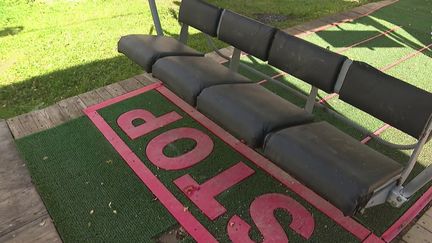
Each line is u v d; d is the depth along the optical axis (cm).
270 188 248
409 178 261
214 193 242
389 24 543
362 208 177
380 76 205
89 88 349
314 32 496
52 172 254
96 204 232
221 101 233
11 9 520
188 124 304
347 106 345
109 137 287
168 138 288
